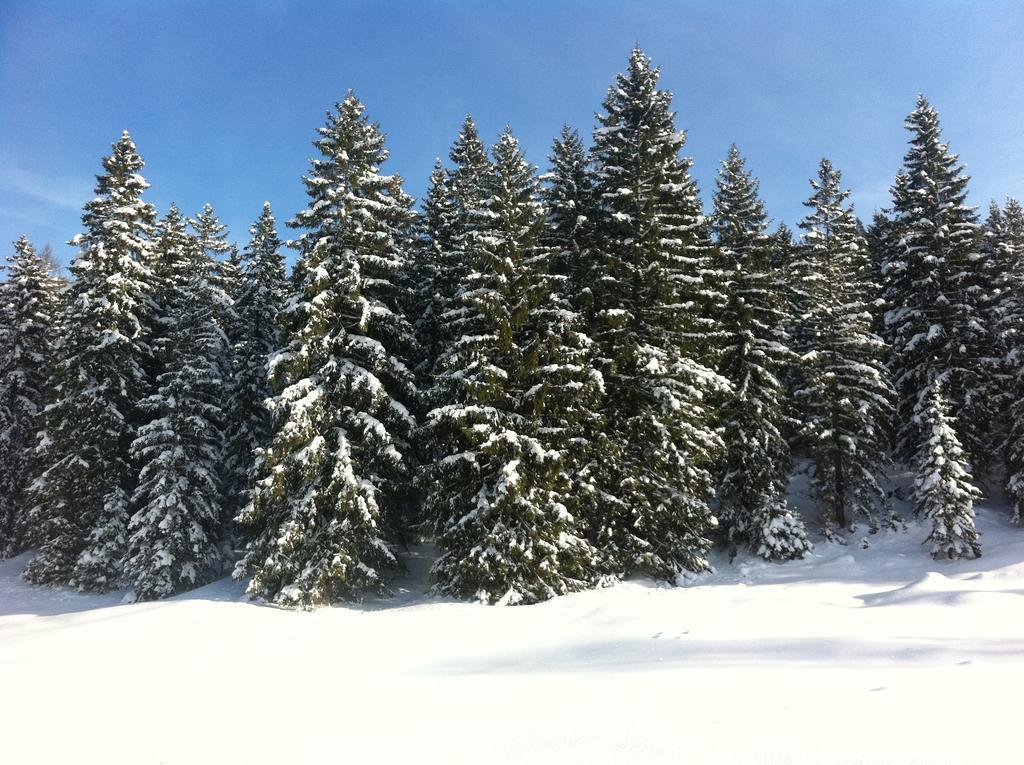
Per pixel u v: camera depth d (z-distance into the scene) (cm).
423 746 559
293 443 1911
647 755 484
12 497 3422
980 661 697
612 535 2077
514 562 1822
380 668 1010
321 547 1939
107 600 2552
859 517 2711
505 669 938
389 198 2267
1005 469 2800
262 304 3034
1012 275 3030
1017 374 2752
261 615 1683
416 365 2528
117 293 2789
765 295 2550
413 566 2473
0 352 3588
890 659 747
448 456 1955
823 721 518
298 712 713
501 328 1911
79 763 581
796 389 2752
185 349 2691
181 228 3572
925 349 2822
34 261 3641
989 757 430
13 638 1506
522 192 2120
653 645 997
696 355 2264
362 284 2123
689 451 2108
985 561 1972
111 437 2727
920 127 3072
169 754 592
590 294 2136
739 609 1278
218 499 2778
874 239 3862
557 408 1955
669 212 2388
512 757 511
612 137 2338
